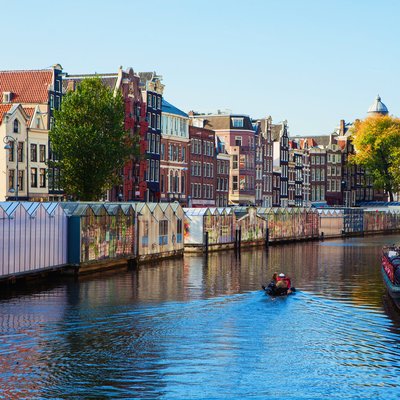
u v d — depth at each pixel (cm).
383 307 4209
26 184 8469
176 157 11662
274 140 15600
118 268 6141
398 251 5331
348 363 2994
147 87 10719
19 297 4438
